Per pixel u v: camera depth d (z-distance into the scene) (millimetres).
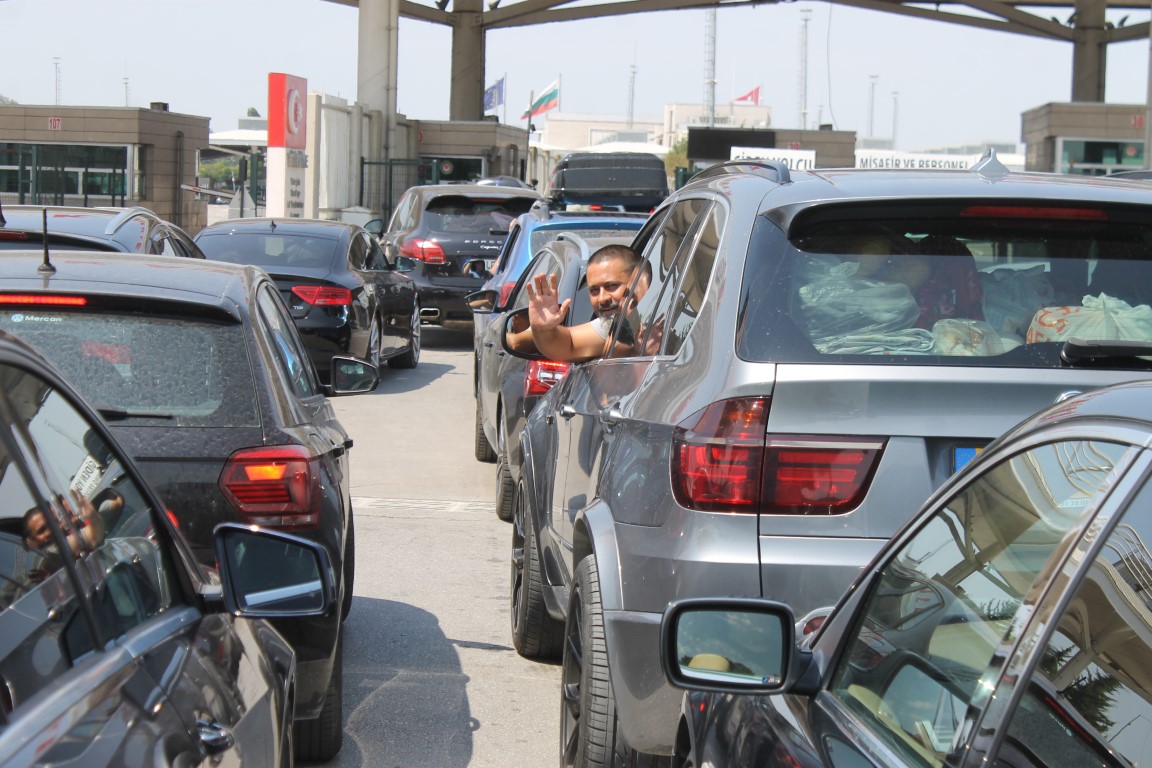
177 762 2348
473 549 8641
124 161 43000
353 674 6219
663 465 3824
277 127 31188
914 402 3559
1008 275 3869
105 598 2490
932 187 3971
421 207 20141
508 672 6312
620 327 5328
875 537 3541
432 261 19594
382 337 16188
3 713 1935
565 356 5777
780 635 2539
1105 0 63812
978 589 2252
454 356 19750
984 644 2145
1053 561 2039
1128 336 3709
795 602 3531
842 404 3576
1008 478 2291
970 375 3574
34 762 1888
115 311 4773
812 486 3572
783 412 3594
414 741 5438
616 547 4031
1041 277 3865
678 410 3805
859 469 3561
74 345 4691
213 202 52438
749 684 2523
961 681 2158
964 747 2031
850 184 4059
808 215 3889
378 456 11727
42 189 43344
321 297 14305
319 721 5059
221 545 3029
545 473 5906
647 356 4551
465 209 20109
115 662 2375
